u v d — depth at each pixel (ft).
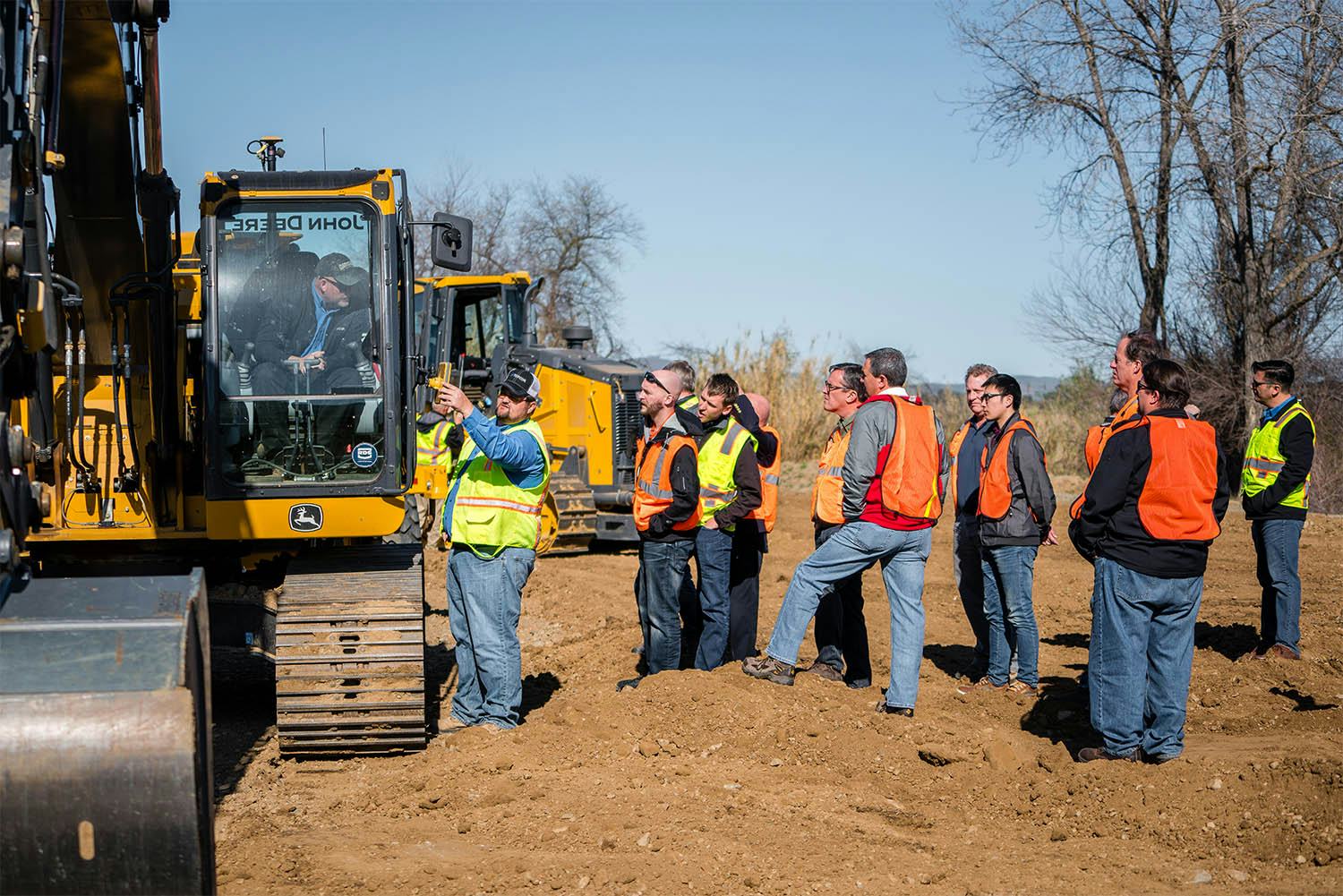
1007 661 25.73
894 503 22.65
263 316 22.03
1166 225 75.31
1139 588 19.74
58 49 15.20
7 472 12.55
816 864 16.55
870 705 23.91
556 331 136.46
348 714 21.57
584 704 23.58
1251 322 71.20
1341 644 29.19
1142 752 20.39
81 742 11.13
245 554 23.22
